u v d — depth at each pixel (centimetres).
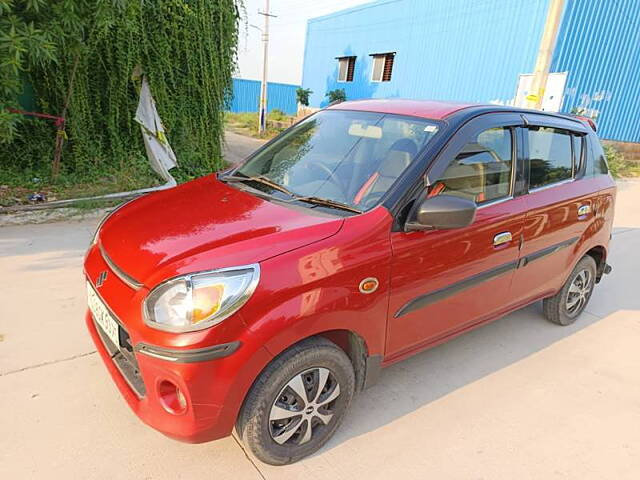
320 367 211
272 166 296
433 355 330
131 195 632
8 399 243
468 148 264
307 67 2414
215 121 860
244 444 207
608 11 1232
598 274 405
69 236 486
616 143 1435
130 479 204
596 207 363
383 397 278
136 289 195
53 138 716
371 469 223
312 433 223
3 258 416
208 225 223
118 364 216
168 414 186
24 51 458
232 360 180
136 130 757
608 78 1332
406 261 229
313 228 212
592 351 353
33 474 201
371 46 1906
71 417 235
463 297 273
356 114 308
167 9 720
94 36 660
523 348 349
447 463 231
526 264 309
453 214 217
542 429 263
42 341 295
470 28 1419
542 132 324
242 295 181
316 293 196
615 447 255
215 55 827
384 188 239
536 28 1218
